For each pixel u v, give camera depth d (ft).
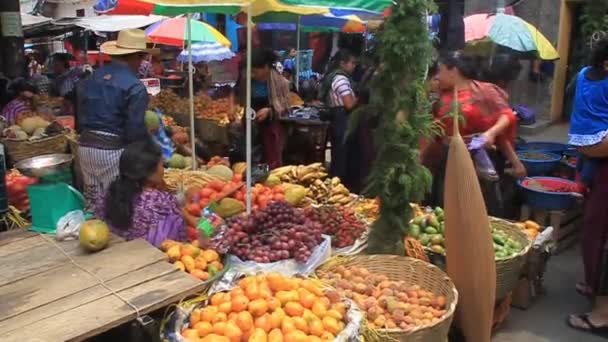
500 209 14.35
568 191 15.99
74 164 15.02
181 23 30.12
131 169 9.82
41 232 9.92
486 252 9.77
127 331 7.88
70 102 26.22
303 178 14.44
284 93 20.74
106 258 8.72
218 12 12.33
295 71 33.22
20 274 8.17
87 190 13.23
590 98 11.17
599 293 12.03
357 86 19.21
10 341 6.43
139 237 9.70
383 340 8.43
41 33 46.44
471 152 13.25
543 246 13.17
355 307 8.17
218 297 8.11
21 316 7.01
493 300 10.12
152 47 41.34
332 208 12.15
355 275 10.12
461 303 10.14
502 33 22.41
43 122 18.11
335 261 10.37
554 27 35.06
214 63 40.40
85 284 7.87
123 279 8.04
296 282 8.32
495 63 20.61
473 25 23.13
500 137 13.87
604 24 20.44
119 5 12.05
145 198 9.90
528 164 18.28
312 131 21.77
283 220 10.39
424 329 8.57
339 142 18.72
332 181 14.74
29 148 16.61
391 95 10.16
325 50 36.50
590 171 11.90
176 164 17.08
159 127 17.06
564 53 35.70
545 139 32.27
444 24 20.79
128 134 12.71
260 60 19.97
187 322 7.77
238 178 13.66
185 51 32.94
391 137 10.28
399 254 11.00
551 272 15.03
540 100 36.45
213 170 15.19
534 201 15.97
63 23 32.78
